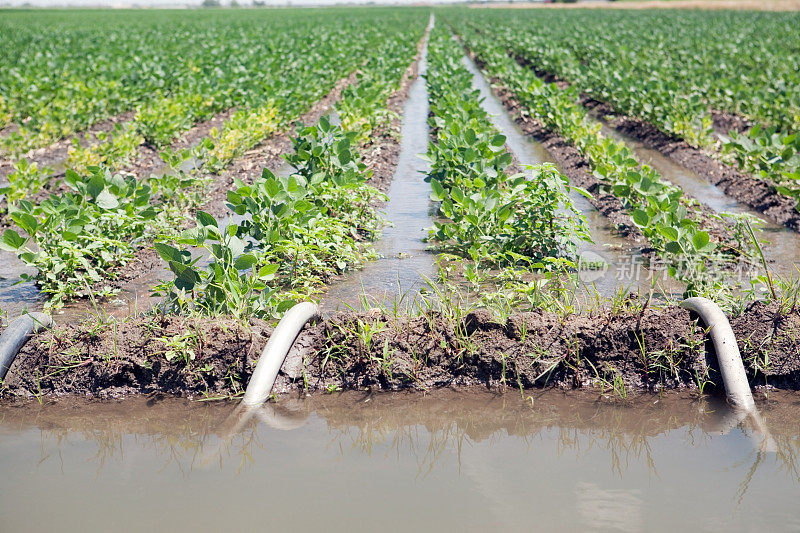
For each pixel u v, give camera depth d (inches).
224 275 233.6
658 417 196.5
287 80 749.9
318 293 284.5
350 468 170.2
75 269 306.5
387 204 428.1
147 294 294.2
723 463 171.2
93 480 166.4
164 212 379.6
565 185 322.7
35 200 426.6
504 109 791.7
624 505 152.6
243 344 217.6
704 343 217.3
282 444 183.3
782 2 2819.9
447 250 337.4
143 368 215.5
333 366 218.4
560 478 164.4
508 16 2578.7
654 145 594.9
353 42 1267.2
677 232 285.3
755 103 633.6
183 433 191.0
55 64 921.5
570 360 217.2
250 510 152.3
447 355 219.5
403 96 858.8
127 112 737.0
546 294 247.6
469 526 144.8
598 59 1051.9
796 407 201.8
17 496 159.6
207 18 2817.4
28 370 216.4
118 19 2765.7
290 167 523.2
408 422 195.6
